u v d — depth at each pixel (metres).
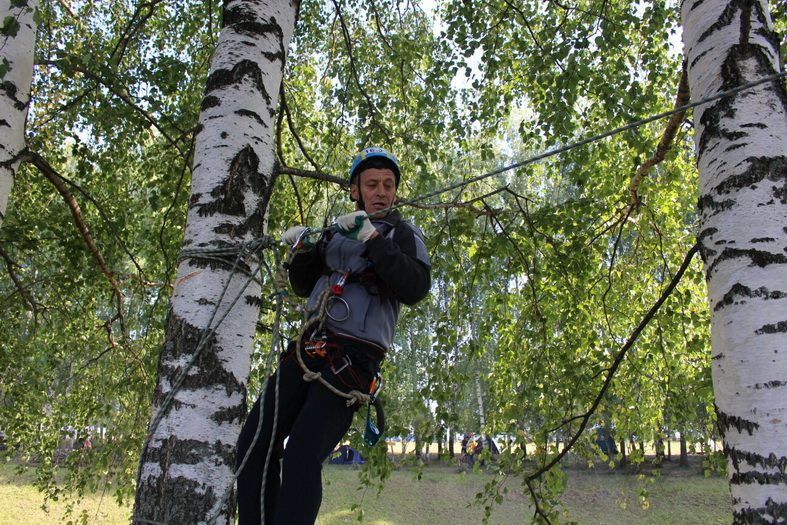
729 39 2.29
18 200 6.54
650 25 5.57
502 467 4.93
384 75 6.61
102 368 6.78
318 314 2.03
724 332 2.04
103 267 6.05
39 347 7.38
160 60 5.91
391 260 1.96
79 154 6.22
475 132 6.40
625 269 6.17
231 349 2.16
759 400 1.89
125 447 5.95
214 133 2.38
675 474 16.02
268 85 2.54
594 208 5.56
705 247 2.21
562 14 6.06
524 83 6.38
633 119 5.25
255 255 2.31
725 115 2.22
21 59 3.19
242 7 2.63
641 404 5.91
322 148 6.64
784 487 1.79
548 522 4.60
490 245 5.13
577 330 5.56
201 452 2.01
